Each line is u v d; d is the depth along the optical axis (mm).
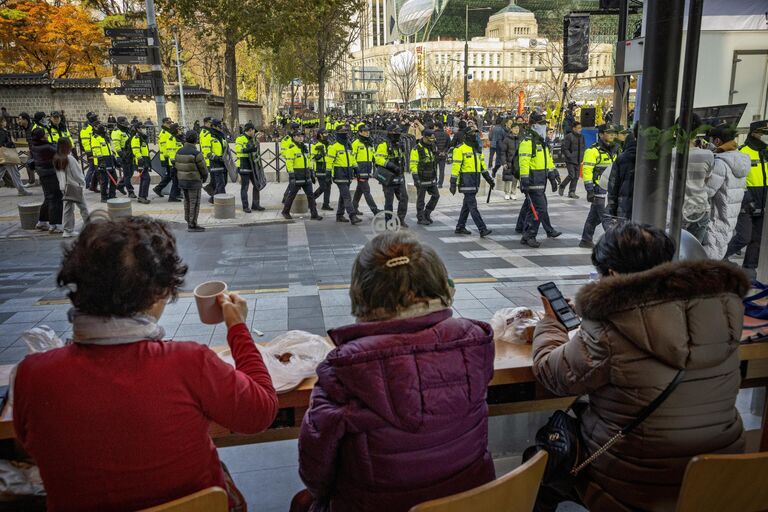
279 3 23750
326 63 35312
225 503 1495
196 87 40062
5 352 5172
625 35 10539
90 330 1487
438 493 1703
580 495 2229
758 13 9023
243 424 1637
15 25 37344
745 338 2719
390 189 10867
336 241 9875
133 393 1472
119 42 14109
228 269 8039
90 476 1477
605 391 2041
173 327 5637
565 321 2393
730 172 6539
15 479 2129
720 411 1955
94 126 14500
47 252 9234
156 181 18219
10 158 15266
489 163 19641
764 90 9352
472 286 7047
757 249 7211
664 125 3203
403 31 55594
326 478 1768
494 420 3500
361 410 1635
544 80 48031
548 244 9570
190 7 24078
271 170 19625
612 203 7684
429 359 1651
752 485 1786
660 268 1918
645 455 1962
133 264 1488
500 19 110125
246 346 1847
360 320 1821
